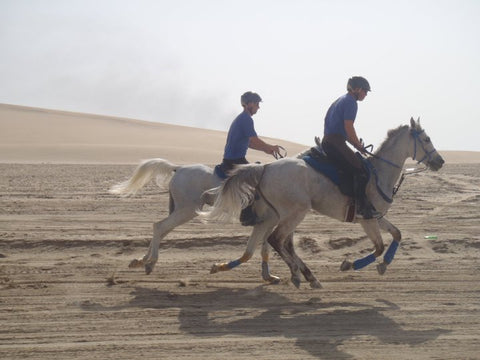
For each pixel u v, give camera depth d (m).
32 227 14.38
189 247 12.48
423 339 7.33
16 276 10.15
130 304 8.73
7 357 6.62
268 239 9.44
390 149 9.92
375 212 9.62
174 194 10.27
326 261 11.65
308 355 6.76
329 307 8.68
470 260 11.63
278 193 9.28
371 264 11.33
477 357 6.74
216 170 10.18
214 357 6.68
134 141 66.38
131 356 6.69
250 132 10.12
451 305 8.77
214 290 9.59
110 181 27.05
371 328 7.75
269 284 10.01
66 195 21.47
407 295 9.30
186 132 82.44
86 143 62.38
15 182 26.05
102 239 12.55
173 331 7.56
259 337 7.36
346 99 9.47
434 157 9.98
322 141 9.67
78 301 8.79
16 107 90.75
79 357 6.64
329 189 9.37
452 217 16.61
